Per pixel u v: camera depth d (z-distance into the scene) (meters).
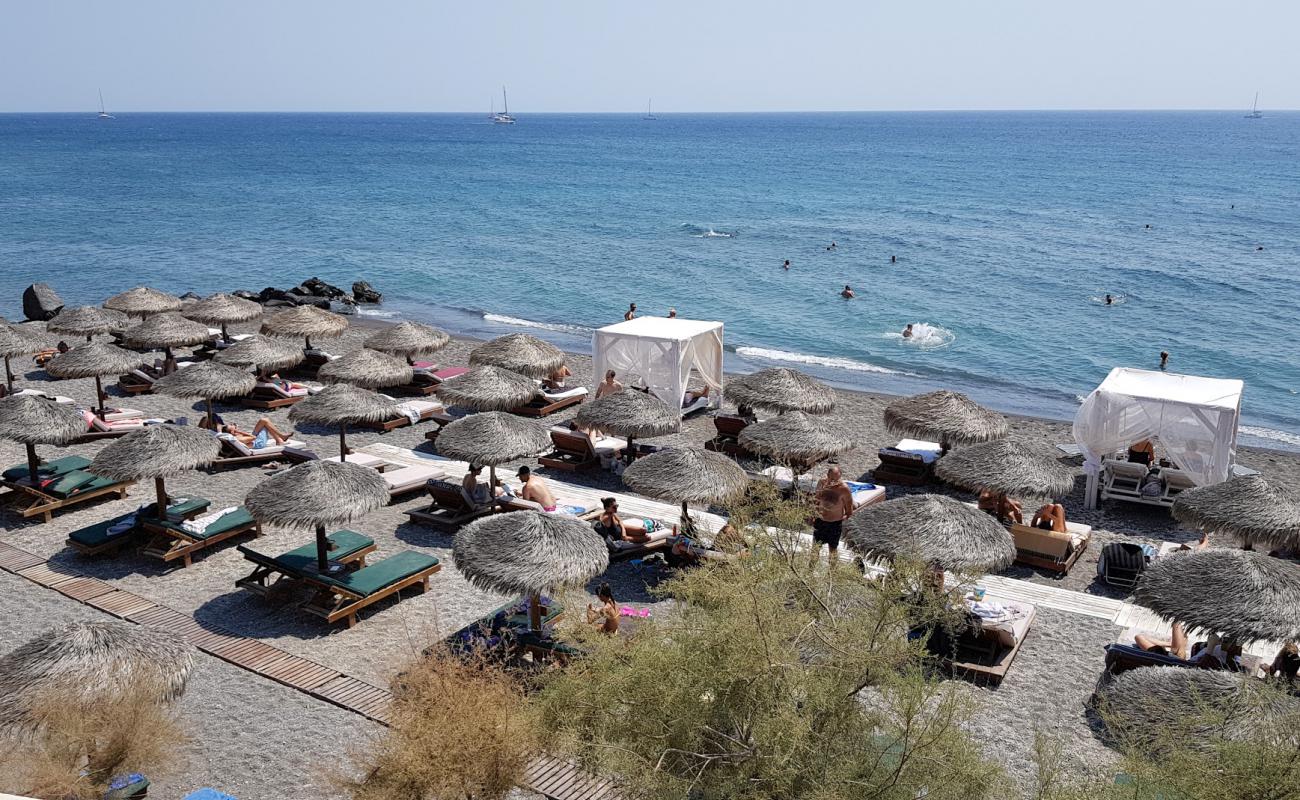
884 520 12.41
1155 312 38.00
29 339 22.92
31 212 71.25
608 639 8.57
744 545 9.16
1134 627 12.44
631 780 7.56
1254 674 10.77
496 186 95.25
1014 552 12.24
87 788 8.02
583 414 17.97
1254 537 13.23
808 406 18.83
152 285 45.12
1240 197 84.12
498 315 38.69
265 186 94.44
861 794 7.27
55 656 8.86
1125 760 7.34
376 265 49.88
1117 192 88.88
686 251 53.59
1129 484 17.11
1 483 15.88
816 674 7.84
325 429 20.80
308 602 12.48
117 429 19.97
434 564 13.12
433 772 7.62
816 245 55.47
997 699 10.80
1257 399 27.25
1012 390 28.12
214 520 14.29
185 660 9.39
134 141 196.38
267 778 9.20
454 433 15.69
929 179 104.12
